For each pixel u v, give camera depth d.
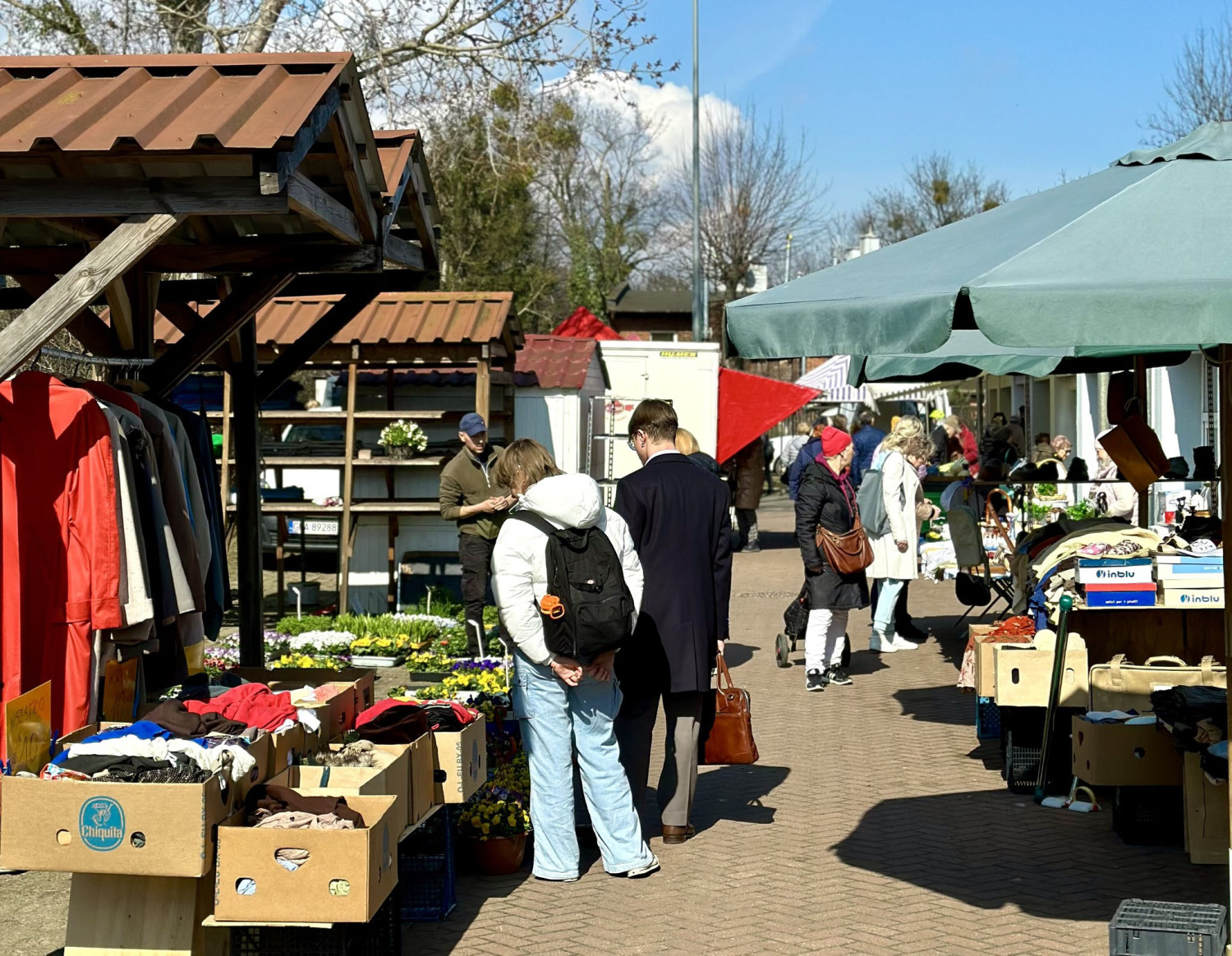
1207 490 13.62
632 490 6.18
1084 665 7.06
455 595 13.87
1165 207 4.34
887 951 4.96
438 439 14.70
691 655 6.14
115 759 4.38
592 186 56.88
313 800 4.55
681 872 5.95
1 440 5.31
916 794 7.26
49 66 6.06
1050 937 5.09
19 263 7.31
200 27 18.39
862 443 18.94
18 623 5.26
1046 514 17.19
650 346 19.42
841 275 5.05
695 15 30.70
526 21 18.56
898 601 12.67
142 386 6.85
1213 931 4.21
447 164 20.86
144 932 4.37
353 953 4.66
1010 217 5.16
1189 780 5.98
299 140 5.49
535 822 5.88
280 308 13.55
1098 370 10.48
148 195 5.34
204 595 6.39
